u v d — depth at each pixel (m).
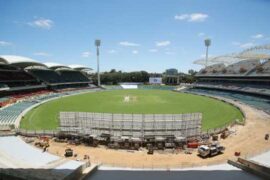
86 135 35.56
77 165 24.09
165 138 34.09
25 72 109.88
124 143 33.91
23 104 71.75
